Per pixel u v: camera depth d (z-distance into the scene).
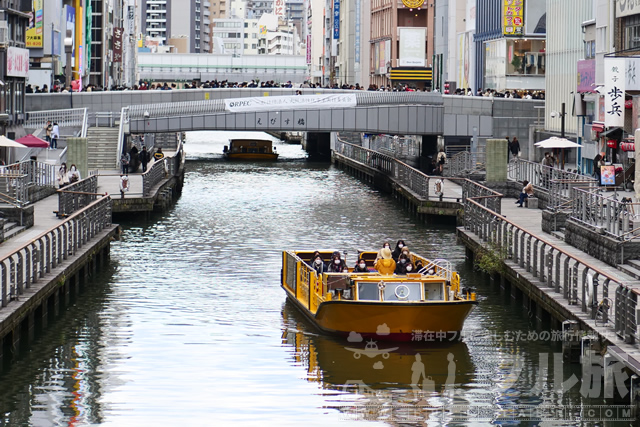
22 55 94.81
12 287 36.84
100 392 31.53
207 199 87.19
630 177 63.56
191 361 35.06
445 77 174.00
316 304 39.19
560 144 75.75
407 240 63.91
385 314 36.34
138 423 28.77
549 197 63.19
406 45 188.00
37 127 98.81
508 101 109.88
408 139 124.62
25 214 55.81
